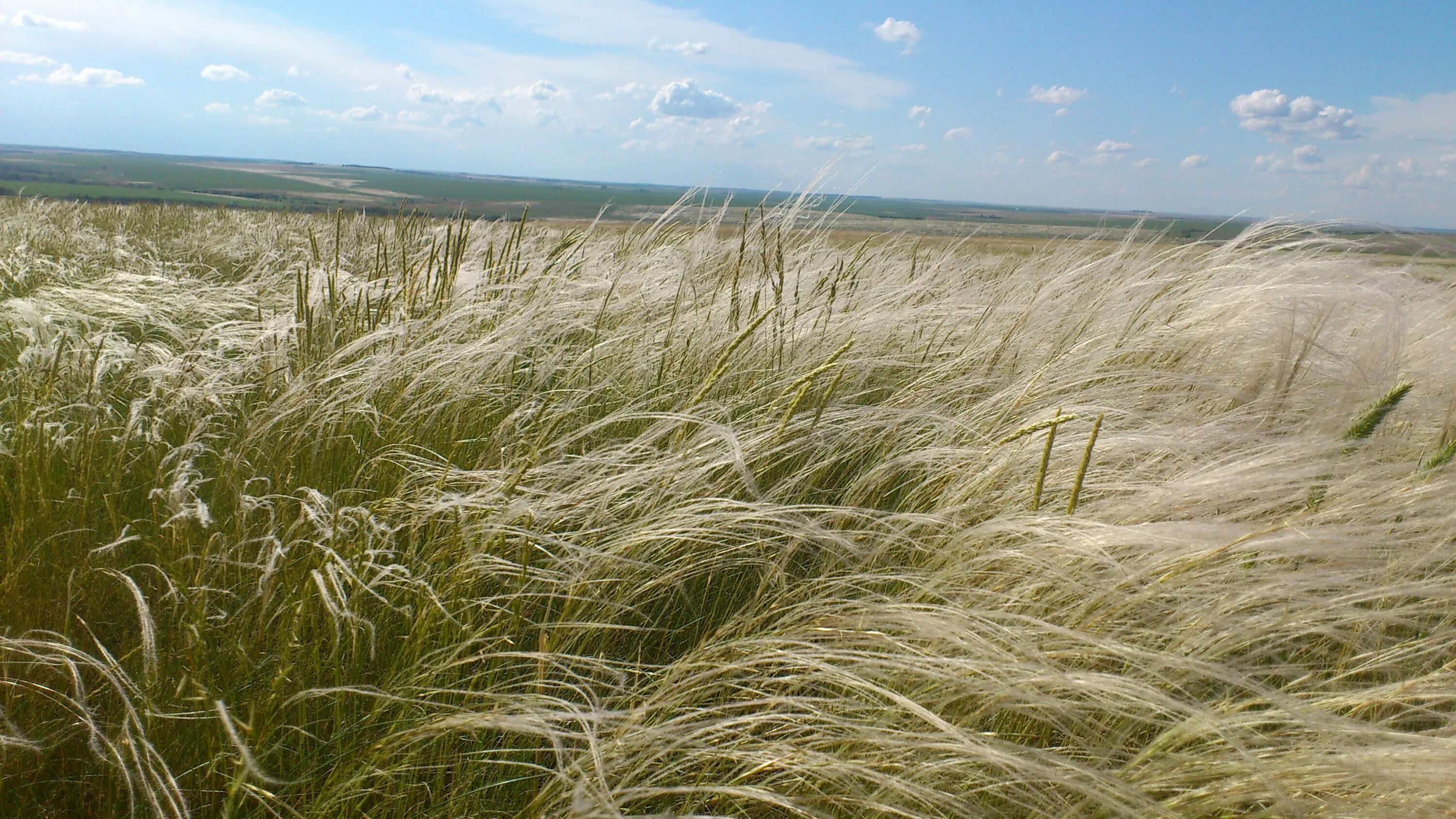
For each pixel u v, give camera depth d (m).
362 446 2.52
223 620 1.70
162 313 3.46
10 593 1.68
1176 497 1.98
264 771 1.48
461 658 1.71
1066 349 3.15
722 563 2.05
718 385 2.99
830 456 2.57
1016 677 1.43
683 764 1.42
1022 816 1.38
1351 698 1.44
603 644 1.80
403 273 3.29
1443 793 1.22
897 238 4.88
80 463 2.15
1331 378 2.78
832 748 1.50
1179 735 1.32
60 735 1.49
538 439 2.14
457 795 1.44
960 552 1.91
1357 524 1.89
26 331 3.00
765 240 3.61
